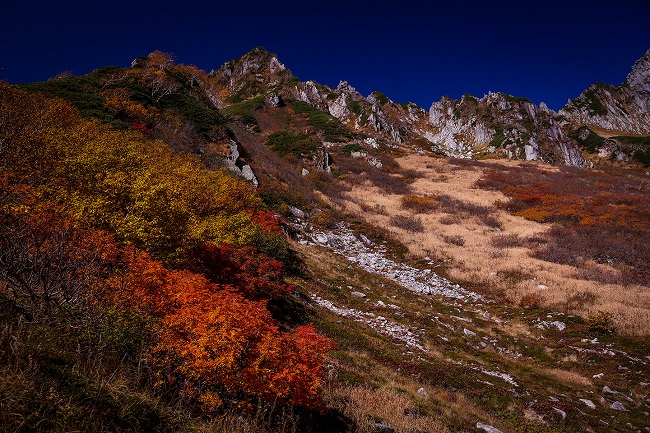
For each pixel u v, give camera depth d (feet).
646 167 352.90
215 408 16.89
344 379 32.71
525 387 44.01
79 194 28.07
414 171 211.20
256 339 18.80
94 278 18.13
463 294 78.59
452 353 50.62
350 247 98.43
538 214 131.95
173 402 16.05
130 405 13.19
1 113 43.29
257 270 44.55
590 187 179.52
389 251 101.09
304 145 193.98
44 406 10.73
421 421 28.94
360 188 168.45
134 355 16.48
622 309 64.49
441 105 538.88
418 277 85.15
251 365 17.63
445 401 36.29
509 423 35.40
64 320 15.67
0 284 15.48
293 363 19.39
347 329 48.19
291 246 76.59
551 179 195.72
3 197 19.74
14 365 11.46
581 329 61.21
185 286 20.20
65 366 13.08
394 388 34.35
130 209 29.04
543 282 79.25
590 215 126.93
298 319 44.60
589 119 621.31
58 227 19.13
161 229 28.84
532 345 58.08
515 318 67.67
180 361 17.31
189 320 17.43
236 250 43.32
